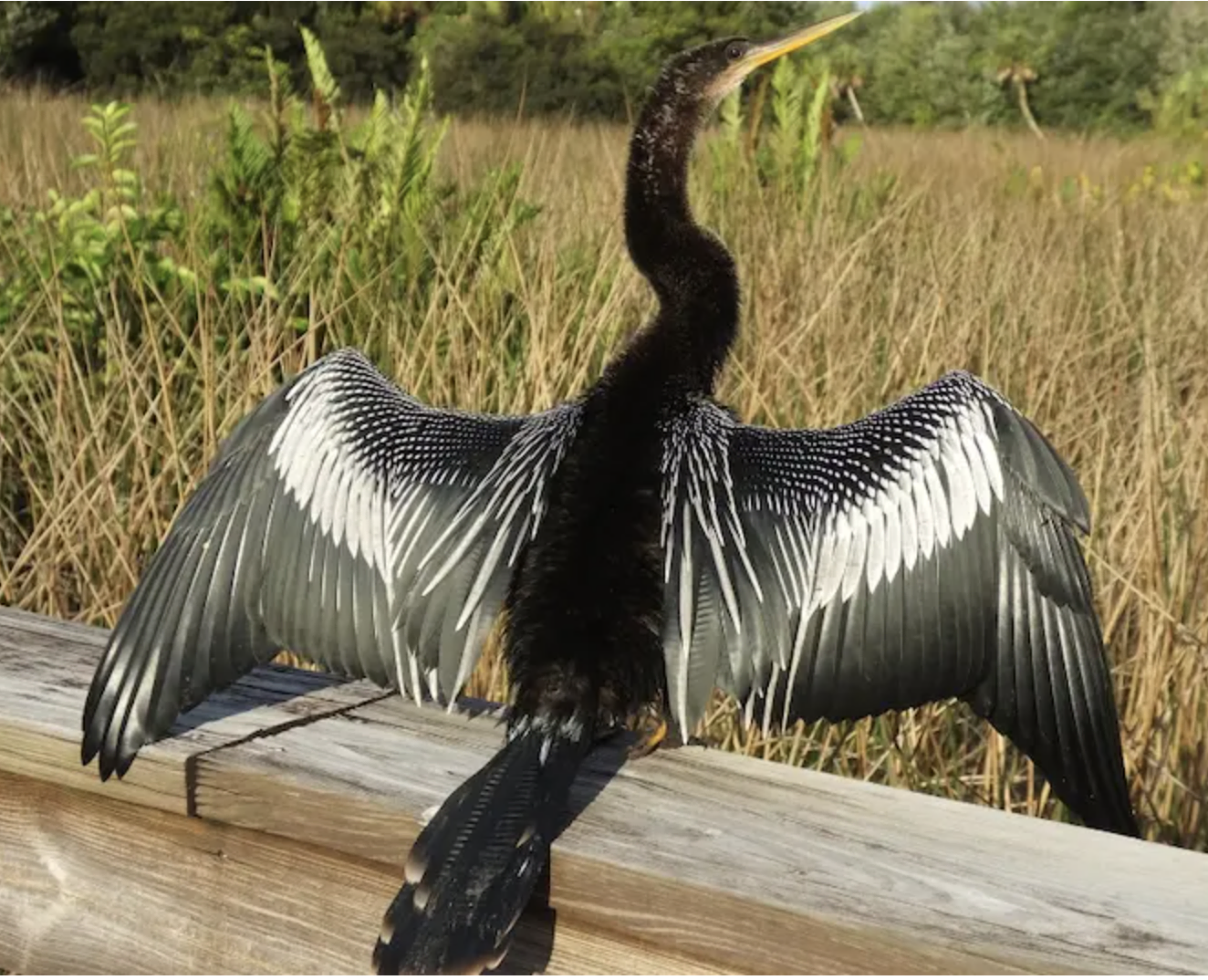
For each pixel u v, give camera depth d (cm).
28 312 511
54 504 452
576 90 1431
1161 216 1082
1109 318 737
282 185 595
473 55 1508
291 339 510
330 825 212
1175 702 399
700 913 189
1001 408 244
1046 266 801
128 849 231
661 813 210
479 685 384
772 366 507
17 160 832
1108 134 2358
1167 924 179
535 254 587
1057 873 192
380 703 250
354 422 255
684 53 328
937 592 236
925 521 238
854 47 3008
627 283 525
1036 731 238
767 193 865
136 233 575
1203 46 2848
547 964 202
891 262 750
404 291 568
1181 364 648
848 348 537
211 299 524
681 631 227
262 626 246
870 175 1053
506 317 547
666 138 308
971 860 196
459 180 718
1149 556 398
